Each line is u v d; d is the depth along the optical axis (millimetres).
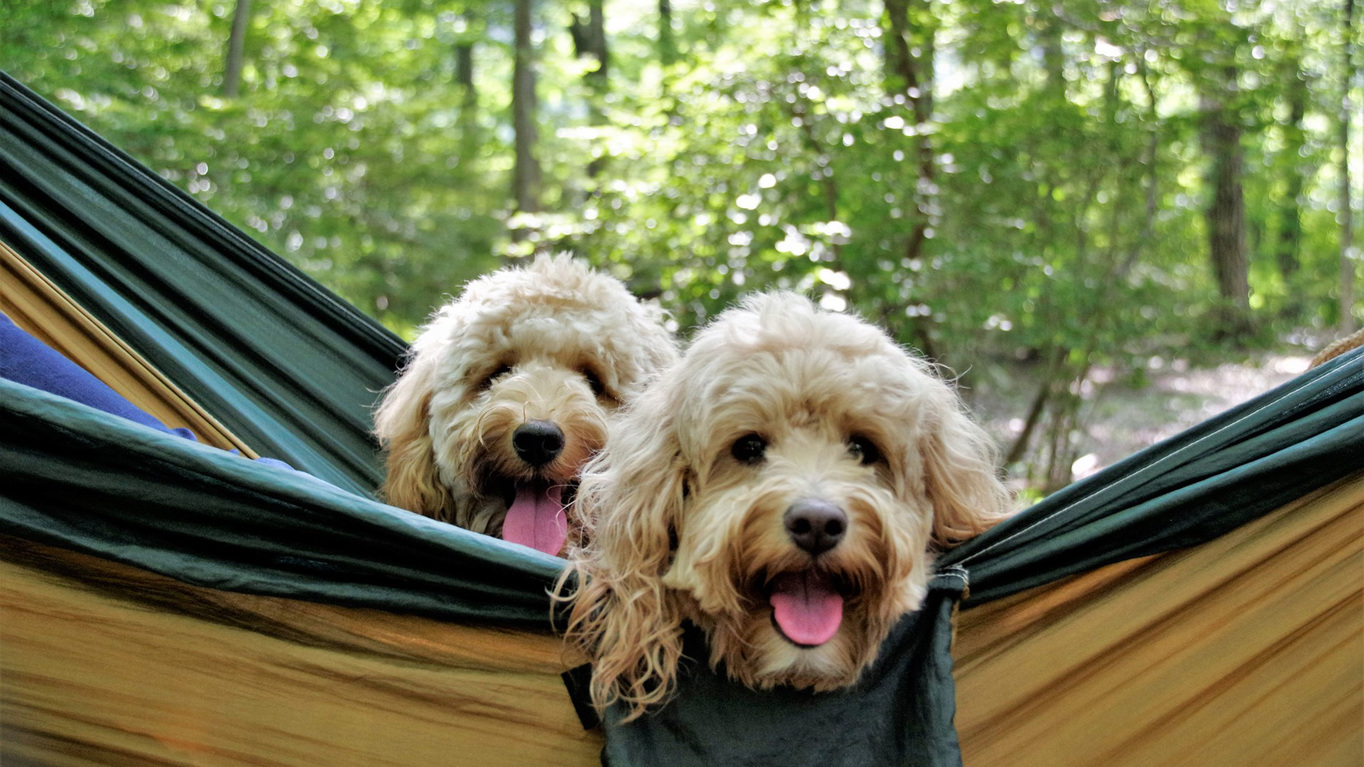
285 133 4098
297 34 4594
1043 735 938
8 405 901
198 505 916
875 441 910
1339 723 947
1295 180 6359
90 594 922
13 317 1383
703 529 882
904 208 3166
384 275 5109
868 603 890
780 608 884
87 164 1597
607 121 3740
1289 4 3615
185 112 3895
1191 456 939
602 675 882
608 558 914
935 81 3654
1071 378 3740
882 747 888
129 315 1504
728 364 906
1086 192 3555
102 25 3969
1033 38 3486
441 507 1425
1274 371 4656
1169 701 941
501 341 1367
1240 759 941
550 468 1275
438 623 924
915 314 3061
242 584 913
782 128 3084
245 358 1579
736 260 2965
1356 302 6078
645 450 929
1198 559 943
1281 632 943
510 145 6113
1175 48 3258
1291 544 941
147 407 1403
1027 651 941
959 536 970
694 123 3086
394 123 4715
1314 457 919
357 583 922
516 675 917
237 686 921
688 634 914
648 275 3385
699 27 4227
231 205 3820
